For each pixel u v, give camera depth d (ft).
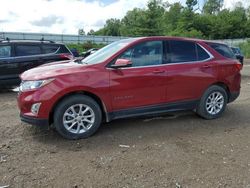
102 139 18.44
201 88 21.72
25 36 159.02
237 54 51.29
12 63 34.60
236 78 23.38
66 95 18.08
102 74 18.60
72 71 18.20
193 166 14.98
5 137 18.88
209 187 13.15
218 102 22.71
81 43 170.81
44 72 18.29
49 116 18.01
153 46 20.36
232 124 21.48
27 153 16.49
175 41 21.21
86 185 13.29
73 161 15.53
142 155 16.20
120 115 19.44
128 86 19.20
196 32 225.97
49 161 15.53
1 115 24.06
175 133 19.53
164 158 15.84
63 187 13.16
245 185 13.32
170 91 20.62
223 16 256.11
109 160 15.62
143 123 21.42
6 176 14.05
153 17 204.13
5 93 34.63
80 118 18.42
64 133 18.13
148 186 13.20
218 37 252.62
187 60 21.39
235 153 16.53
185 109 21.63
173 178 13.87
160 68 20.16
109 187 13.14
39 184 13.38
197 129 20.33
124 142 17.98
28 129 20.22
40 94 17.53
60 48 37.78
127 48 19.53
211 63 22.06
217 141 18.22
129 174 14.21
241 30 250.57
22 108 18.20
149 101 20.02
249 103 27.76
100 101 18.92
